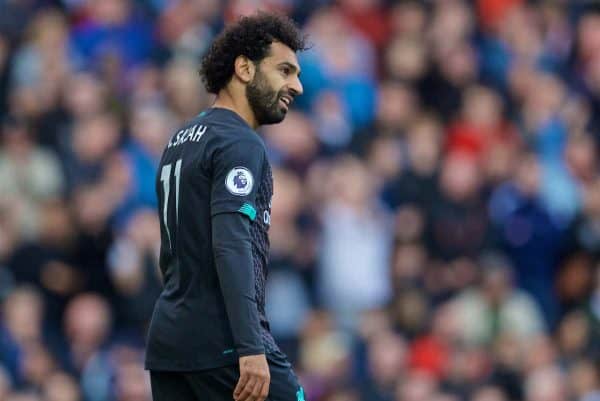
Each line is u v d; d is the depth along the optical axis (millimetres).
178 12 58750
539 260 54875
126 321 46406
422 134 55906
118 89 55188
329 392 45594
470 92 60219
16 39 56500
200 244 20891
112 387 44000
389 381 46281
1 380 42812
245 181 20703
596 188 58062
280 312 49156
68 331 45031
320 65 58781
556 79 63875
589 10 67312
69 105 53188
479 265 52844
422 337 49219
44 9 58469
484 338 50406
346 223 51469
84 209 47750
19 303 44375
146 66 57344
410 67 60281
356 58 60656
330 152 54906
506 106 61250
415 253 52219
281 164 52906
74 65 56156
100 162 50938
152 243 46781
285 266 49688
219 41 21875
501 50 63344
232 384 20719
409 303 49875
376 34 62812
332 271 50781
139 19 59188
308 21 61969
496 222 54688
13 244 46812
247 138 21078
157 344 21078
